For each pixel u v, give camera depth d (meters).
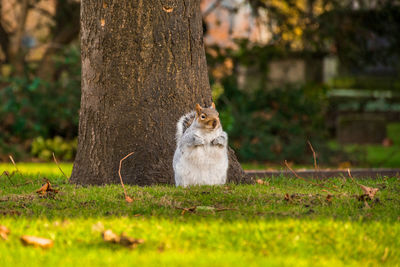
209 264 5.44
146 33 10.66
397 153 25.39
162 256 5.70
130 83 10.68
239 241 6.34
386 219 7.50
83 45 11.04
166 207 7.99
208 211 7.79
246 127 22.55
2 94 21.75
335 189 10.06
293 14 23.95
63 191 9.37
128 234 6.52
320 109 24.25
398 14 24.50
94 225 6.65
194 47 11.16
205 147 9.75
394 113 36.03
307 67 27.89
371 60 25.70
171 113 10.85
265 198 8.66
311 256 6.08
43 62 24.56
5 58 24.91
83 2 10.97
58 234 6.57
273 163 22.08
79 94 22.80
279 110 23.77
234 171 11.54
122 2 10.57
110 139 10.74
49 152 22.58
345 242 6.50
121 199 8.59
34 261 5.55
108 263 5.47
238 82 27.58
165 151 10.73
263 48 23.81
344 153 22.58
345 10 23.66
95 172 10.87
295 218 7.39
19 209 8.04
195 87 11.16
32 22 27.41
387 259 6.23
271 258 5.83
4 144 22.00
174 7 10.86
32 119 22.94
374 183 10.84
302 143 22.42
